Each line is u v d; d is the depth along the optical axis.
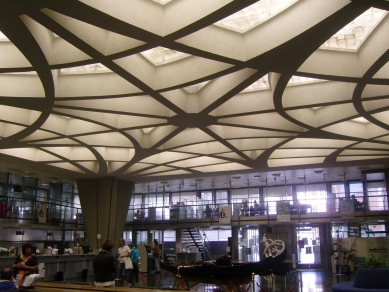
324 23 8.91
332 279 25.06
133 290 11.59
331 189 35.97
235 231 35.91
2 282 10.94
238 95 15.59
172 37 9.48
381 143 20.45
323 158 25.67
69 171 28.03
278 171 28.80
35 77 13.74
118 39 10.30
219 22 10.48
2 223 28.48
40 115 15.69
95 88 13.59
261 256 34.16
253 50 10.62
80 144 20.39
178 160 24.09
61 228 34.59
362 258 28.38
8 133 18.73
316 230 33.81
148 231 39.84
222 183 35.62
